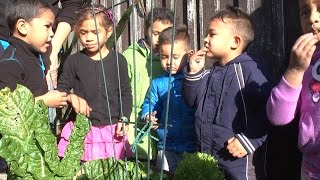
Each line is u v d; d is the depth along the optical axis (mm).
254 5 3430
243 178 2316
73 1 3076
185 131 2854
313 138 2031
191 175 1605
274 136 2510
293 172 2518
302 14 2064
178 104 2861
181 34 2873
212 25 2469
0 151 1252
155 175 1631
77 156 1387
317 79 2035
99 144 2857
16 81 2256
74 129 1408
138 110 3223
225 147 2348
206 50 2475
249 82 2332
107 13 2957
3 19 2756
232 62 2408
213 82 2418
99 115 2889
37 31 2418
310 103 2045
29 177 1298
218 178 1626
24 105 1325
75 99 2428
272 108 2084
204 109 2414
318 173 2053
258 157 2381
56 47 2906
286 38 3268
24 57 2361
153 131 2959
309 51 1932
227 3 3635
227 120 2348
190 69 2416
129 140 2953
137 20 4199
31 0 2441
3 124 1294
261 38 3385
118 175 1547
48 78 2809
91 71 2959
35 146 1312
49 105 2188
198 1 3824
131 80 3293
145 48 3359
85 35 2941
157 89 2982
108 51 3014
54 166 1322
